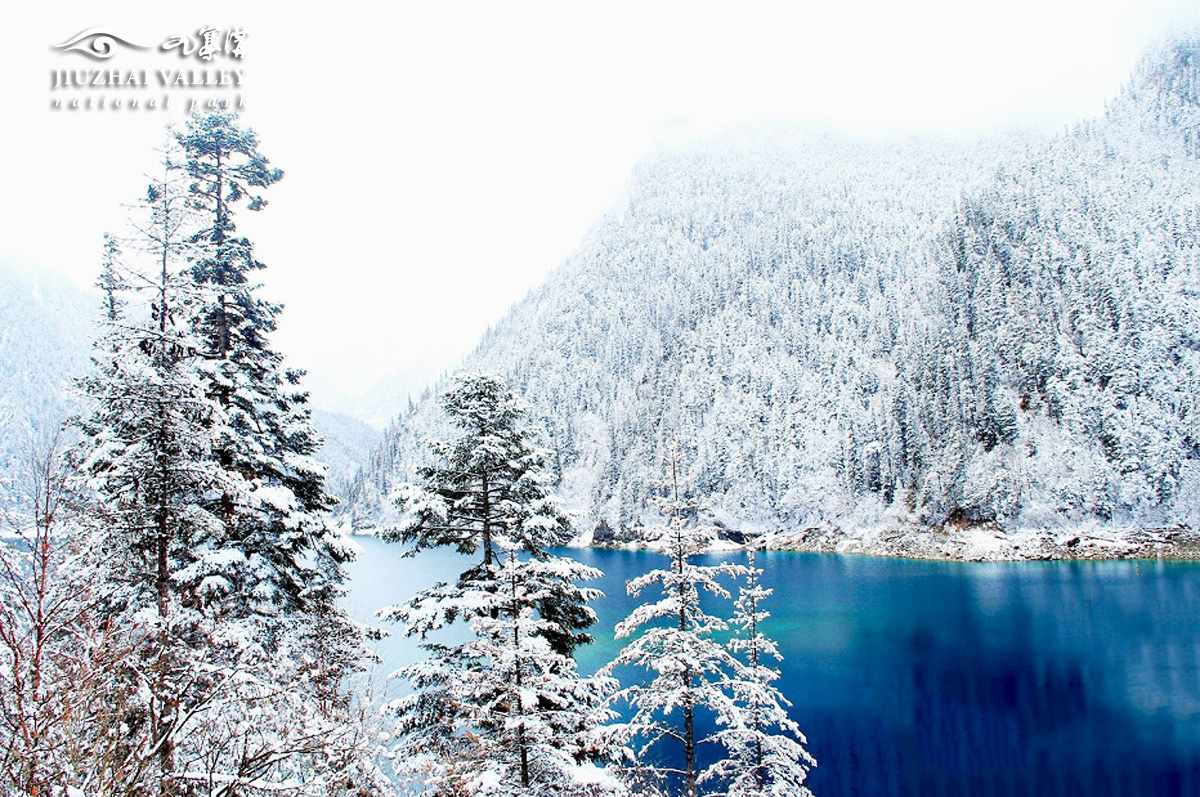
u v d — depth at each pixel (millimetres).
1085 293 111750
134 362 11750
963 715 36875
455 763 12047
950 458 103812
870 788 29281
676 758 31484
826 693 40688
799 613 61438
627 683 41812
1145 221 126000
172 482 11367
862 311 164000
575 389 190000
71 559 9445
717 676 42406
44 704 6914
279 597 15336
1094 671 43125
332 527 16812
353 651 16859
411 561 110188
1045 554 88688
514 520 15531
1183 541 84688
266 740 9539
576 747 12727
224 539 14875
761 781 20578
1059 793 28547
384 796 11766
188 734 9070
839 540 110625
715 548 115625
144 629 9555
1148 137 181750
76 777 6762
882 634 53531
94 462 11125
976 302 121188
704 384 159250
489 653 12750
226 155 17625
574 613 16375
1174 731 34000
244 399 16125
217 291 15797
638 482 134750
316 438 18734
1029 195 138375
